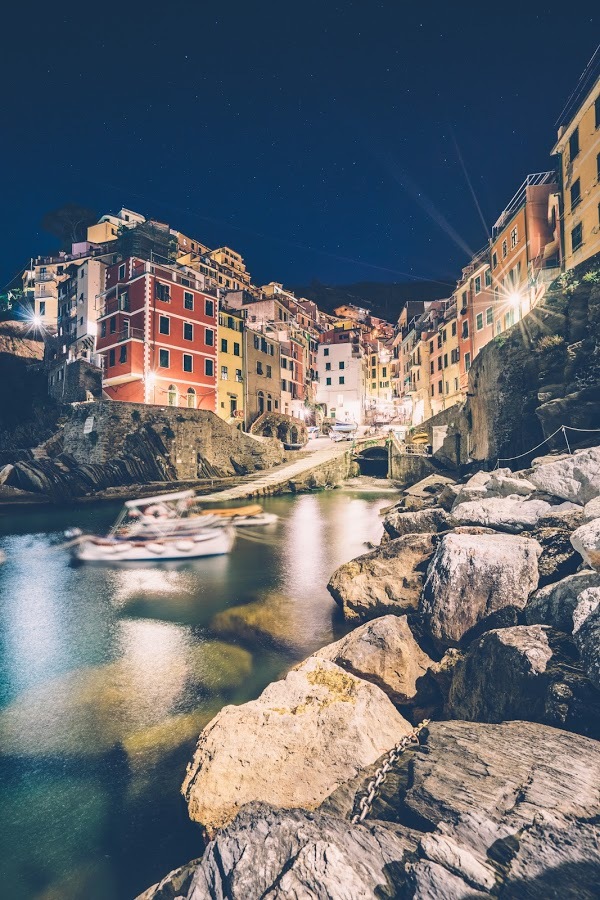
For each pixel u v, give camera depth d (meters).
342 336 79.56
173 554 19.33
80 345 48.59
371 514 30.67
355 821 4.27
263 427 54.00
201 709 7.84
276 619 12.06
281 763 5.23
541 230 29.66
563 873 3.13
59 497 31.30
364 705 5.96
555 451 16.62
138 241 49.88
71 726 7.40
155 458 36.66
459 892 3.11
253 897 3.33
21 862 4.96
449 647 7.36
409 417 67.94
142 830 5.34
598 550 6.34
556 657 5.32
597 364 16.94
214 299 47.22
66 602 13.84
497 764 4.31
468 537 8.34
